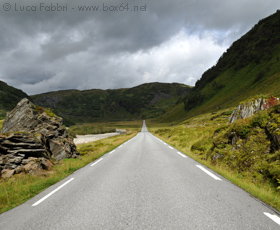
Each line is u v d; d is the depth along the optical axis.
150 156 11.02
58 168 9.09
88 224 3.13
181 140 19.38
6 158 7.97
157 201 4.03
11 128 12.57
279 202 3.80
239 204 3.75
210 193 4.43
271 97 12.19
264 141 6.47
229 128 8.97
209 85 194.12
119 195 4.54
